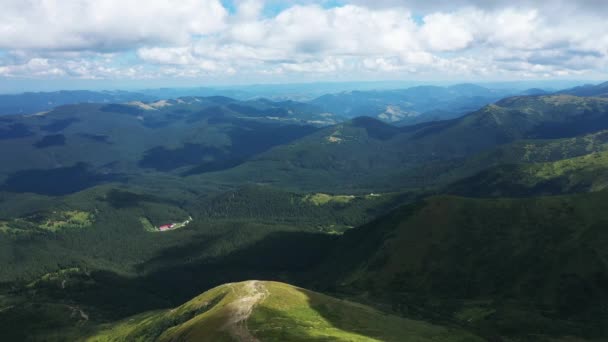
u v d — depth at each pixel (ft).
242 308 526.57
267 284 605.73
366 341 438.81
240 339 444.55
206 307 600.80
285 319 493.36
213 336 465.06
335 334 454.81
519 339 579.48
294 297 563.89
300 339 427.33
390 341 463.83
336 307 559.79
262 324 478.59
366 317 548.31
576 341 567.18
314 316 518.37
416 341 476.95
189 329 514.68
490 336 583.58
